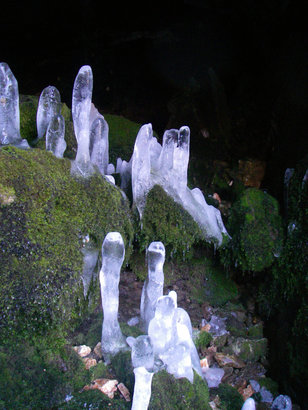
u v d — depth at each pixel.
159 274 2.19
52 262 1.98
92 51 6.30
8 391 1.83
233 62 5.72
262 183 4.15
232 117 5.06
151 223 2.63
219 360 2.52
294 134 3.73
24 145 2.42
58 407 1.87
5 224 1.93
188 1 5.63
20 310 1.89
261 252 2.79
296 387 2.35
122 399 1.91
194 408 1.94
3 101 2.35
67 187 2.15
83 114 2.21
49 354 1.96
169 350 1.96
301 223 2.69
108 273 1.95
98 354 2.14
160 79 6.32
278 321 2.66
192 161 4.29
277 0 4.54
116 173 2.83
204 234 2.78
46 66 6.31
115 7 6.18
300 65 3.93
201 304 2.89
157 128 5.96
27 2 5.86
